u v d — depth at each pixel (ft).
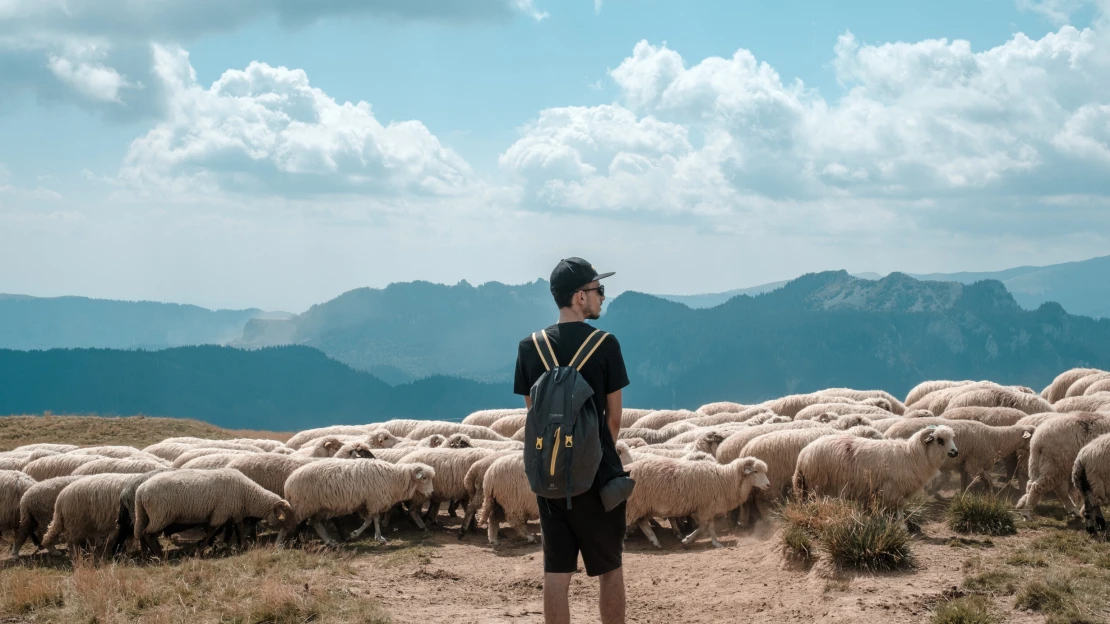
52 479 44.70
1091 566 29.35
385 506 43.75
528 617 27.14
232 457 50.78
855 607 26.20
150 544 40.81
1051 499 44.39
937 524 37.37
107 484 42.88
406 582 32.45
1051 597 25.89
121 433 103.24
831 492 39.93
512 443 56.44
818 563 30.55
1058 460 39.29
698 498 39.60
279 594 27.25
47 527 44.68
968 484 47.06
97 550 41.96
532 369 18.33
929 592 27.22
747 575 31.65
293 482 42.68
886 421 54.13
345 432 72.59
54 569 38.45
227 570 32.42
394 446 58.65
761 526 41.37
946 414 54.08
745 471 40.27
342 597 28.35
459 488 47.14
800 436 45.65
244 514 42.32
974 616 24.29
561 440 17.17
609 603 18.17
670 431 62.75
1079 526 37.22
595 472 17.31
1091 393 65.98
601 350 18.02
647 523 40.91
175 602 28.09
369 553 40.11
